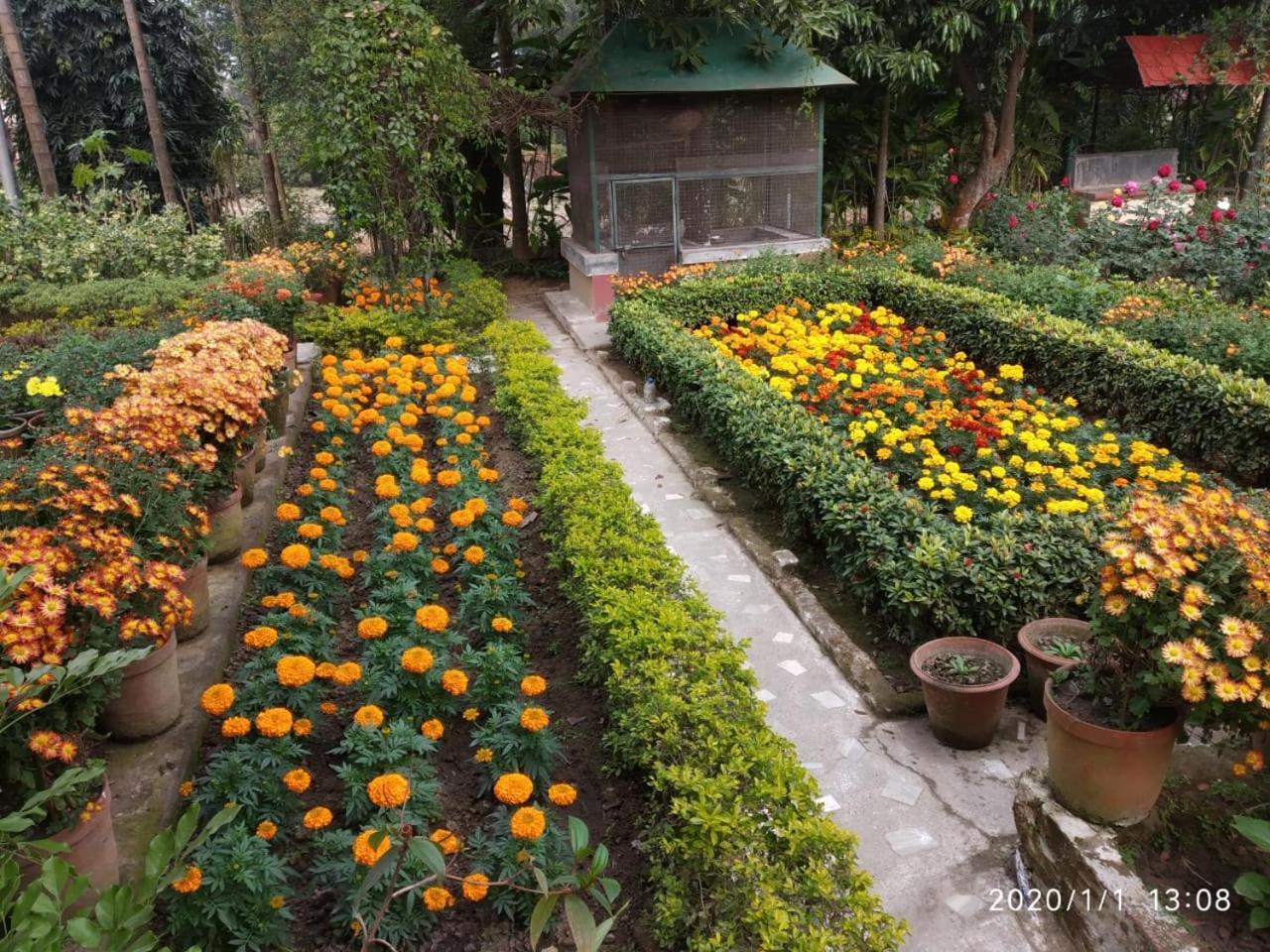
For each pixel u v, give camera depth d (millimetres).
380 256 9883
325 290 10539
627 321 8352
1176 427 6285
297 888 2568
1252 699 2301
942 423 5754
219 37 13820
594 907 2617
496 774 2891
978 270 9719
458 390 6586
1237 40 13492
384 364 6785
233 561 4367
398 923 2389
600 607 3588
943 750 3412
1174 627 2393
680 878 2502
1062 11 13039
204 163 13891
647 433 6910
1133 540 2562
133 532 3072
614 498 4582
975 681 3369
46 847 1622
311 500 4844
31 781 2051
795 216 11000
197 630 3654
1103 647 2619
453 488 4941
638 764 3025
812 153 10828
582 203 10969
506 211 17531
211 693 2707
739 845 2420
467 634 3885
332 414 6160
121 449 3164
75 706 2225
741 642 3391
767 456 5105
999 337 7902
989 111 12906
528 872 2523
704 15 10555
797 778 2656
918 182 13203
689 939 2299
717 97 10312
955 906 2693
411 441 5305
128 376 4152
